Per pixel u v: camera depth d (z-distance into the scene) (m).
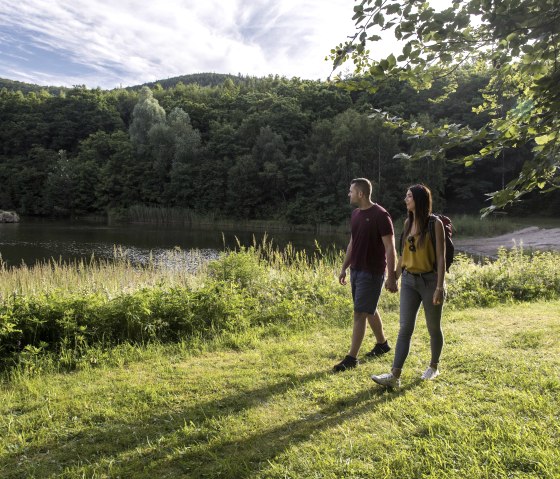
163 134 58.75
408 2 1.83
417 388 3.66
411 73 2.03
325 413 3.33
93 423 3.35
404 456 2.60
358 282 4.26
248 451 2.82
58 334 5.39
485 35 1.90
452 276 8.76
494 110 2.93
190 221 52.38
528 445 2.65
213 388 3.91
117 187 58.94
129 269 10.10
